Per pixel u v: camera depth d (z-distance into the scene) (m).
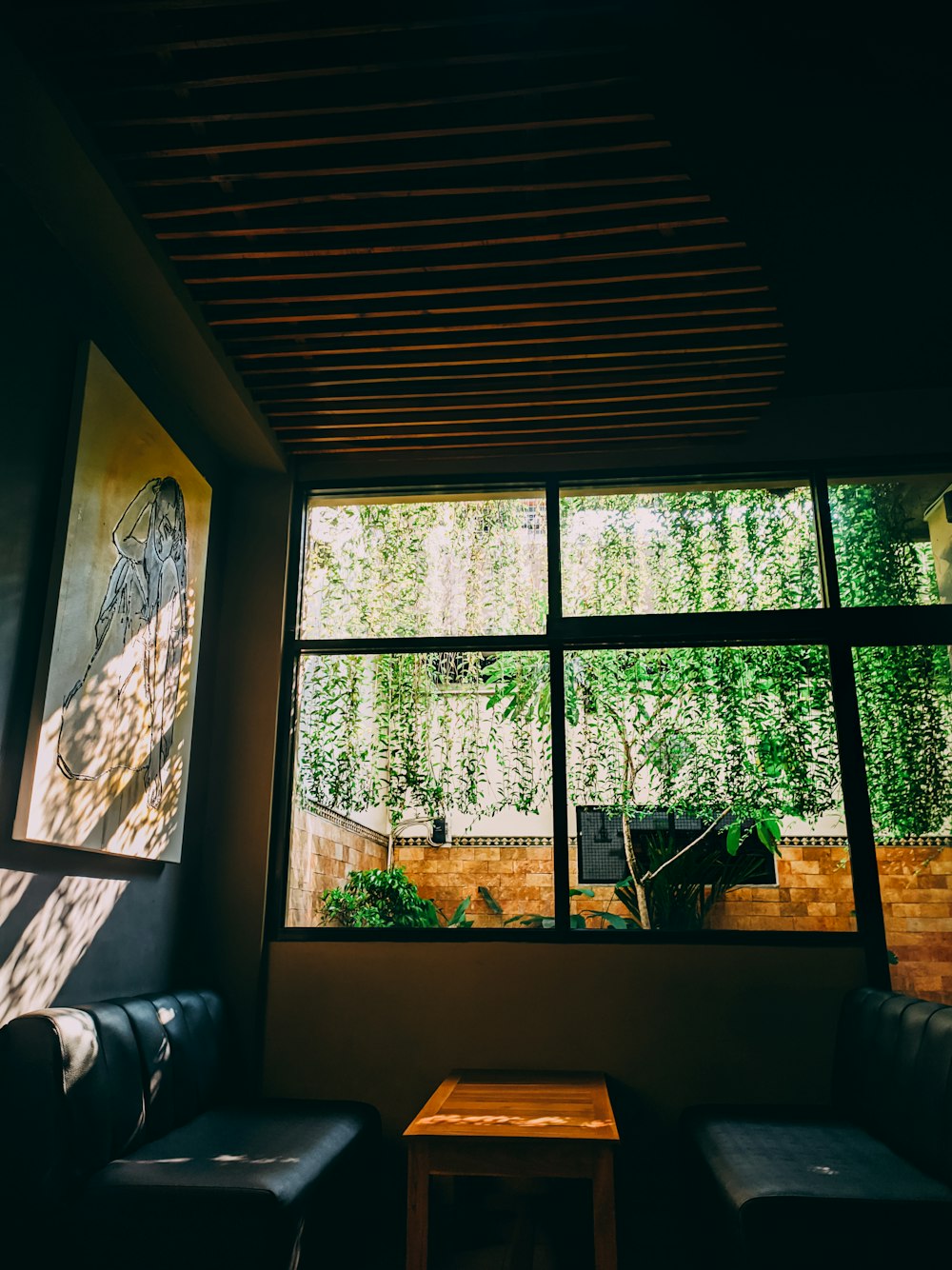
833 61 3.35
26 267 3.14
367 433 4.75
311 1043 4.27
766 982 4.16
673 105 3.45
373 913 4.46
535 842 4.48
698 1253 3.45
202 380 4.14
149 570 3.83
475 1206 3.99
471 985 4.27
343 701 4.76
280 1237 2.62
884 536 4.70
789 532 4.75
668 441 4.79
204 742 4.55
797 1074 4.05
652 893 4.35
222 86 2.88
